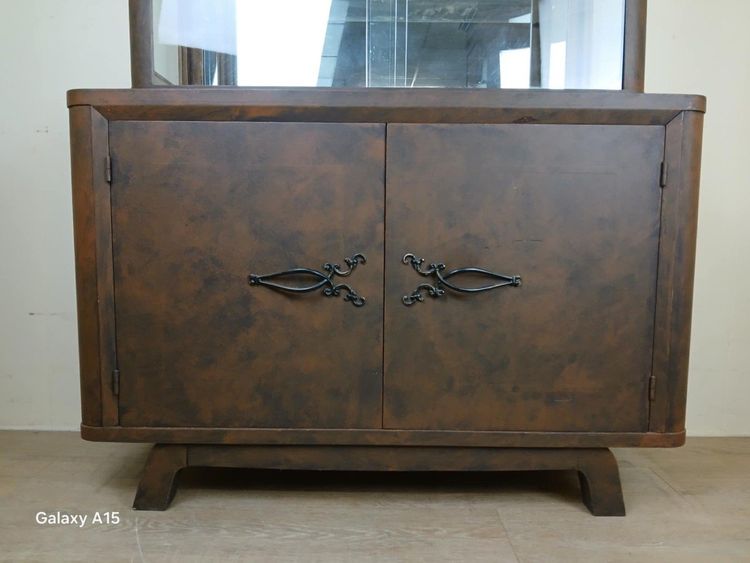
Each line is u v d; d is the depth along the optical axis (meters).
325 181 0.91
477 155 0.90
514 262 0.92
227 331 0.93
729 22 1.31
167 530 0.92
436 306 0.92
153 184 0.91
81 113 0.89
